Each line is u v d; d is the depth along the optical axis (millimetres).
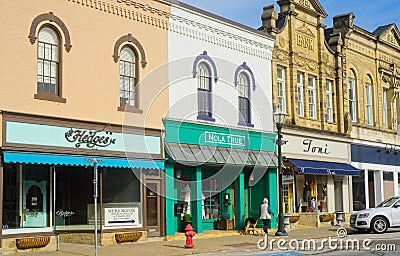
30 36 18188
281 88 28797
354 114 34000
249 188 27172
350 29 33250
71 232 20406
